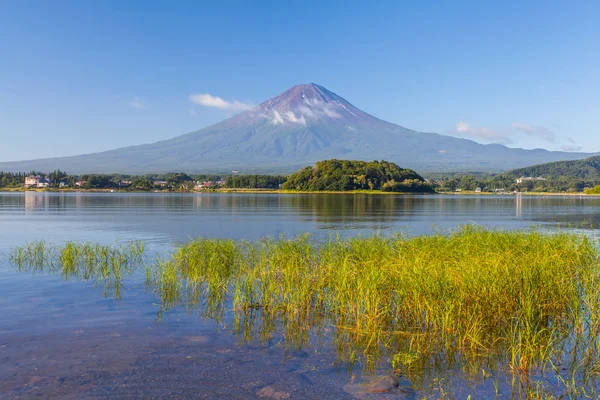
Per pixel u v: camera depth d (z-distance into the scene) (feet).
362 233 143.23
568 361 38.75
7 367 36.19
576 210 323.57
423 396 32.76
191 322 47.93
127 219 205.57
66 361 37.50
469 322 42.75
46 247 106.93
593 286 50.47
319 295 52.21
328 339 43.39
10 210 275.18
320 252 77.20
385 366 37.58
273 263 66.39
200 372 35.83
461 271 51.60
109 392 32.42
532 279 49.85
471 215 256.11
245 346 41.39
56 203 381.60
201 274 70.08
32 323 47.14
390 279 50.85
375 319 45.21
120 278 69.77
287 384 34.14
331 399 32.07
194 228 160.97
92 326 46.39
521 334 41.63
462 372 36.60
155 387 33.27
